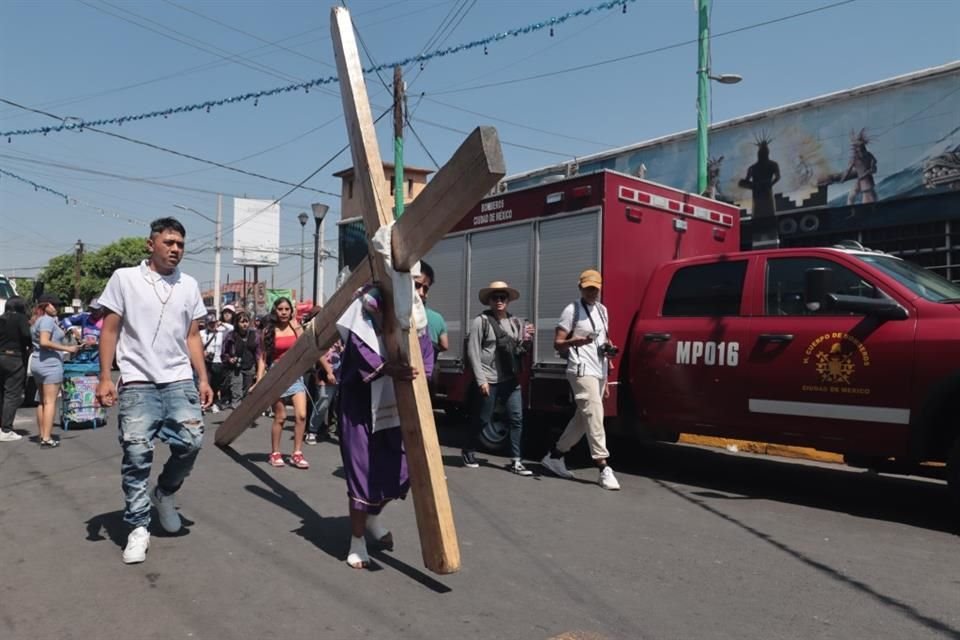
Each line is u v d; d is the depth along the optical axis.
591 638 3.23
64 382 9.45
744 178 12.10
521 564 4.24
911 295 5.30
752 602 3.71
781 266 6.09
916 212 10.22
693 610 3.59
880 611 3.62
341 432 4.14
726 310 6.32
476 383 7.03
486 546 4.58
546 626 3.36
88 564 4.10
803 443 5.74
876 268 5.58
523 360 7.57
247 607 3.52
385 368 3.82
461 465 7.38
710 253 8.03
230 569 4.06
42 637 3.15
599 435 6.39
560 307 7.29
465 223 8.49
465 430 9.88
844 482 6.89
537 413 7.61
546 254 7.47
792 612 3.59
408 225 3.50
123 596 3.64
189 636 3.19
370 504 4.07
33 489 5.92
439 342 6.56
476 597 3.70
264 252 43.09
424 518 3.76
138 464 4.18
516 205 7.83
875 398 5.29
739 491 6.39
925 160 10.12
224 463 7.14
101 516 5.10
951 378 4.91
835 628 3.40
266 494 5.85
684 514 5.50
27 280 56.62
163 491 4.66
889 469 6.05
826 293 5.35
